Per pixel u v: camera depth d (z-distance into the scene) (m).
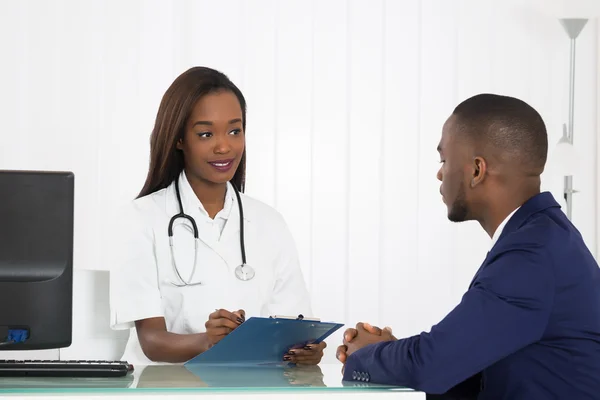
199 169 2.53
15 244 1.82
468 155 1.95
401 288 4.57
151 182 2.60
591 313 1.82
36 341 1.83
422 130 4.59
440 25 4.61
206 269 2.54
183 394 1.56
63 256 1.84
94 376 1.81
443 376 1.78
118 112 4.40
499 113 1.93
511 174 1.92
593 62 4.66
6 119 4.34
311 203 4.52
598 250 4.65
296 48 4.52
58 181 1.83
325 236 4.53
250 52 4.48
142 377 1.82
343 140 4.54
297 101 4.52
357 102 4.55
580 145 4.66
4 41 4.34
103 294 2.53
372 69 4.57
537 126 1.94
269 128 4.50
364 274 4.55
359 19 4.55
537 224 1.85
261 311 2.61
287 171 4.51
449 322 1.78
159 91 4.42
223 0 4.46
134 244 2.49
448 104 4.61
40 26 4.36
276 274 2.67
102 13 4.39
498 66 4.63
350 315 4.54
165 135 2.53
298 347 2.20
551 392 1.81
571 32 4.35
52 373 1.80
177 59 4.44
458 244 4.61
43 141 4.36
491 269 1.80
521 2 4.63
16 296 1.82
